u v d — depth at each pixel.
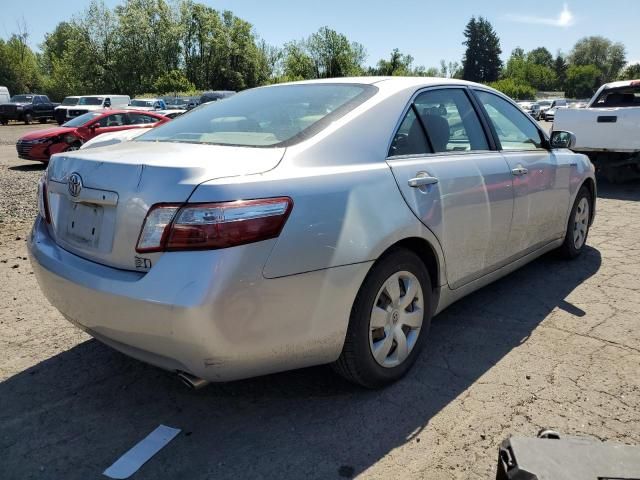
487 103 3.88
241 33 76.06
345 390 2.94
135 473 2.33
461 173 3.23
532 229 4.10
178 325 2.14
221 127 3.02
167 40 65.44
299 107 3.04
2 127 35.09
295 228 2.32
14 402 2.87
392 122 2.98
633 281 4.62
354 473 2.31
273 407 2.80
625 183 9.89
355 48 71.31
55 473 2.33
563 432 2.56
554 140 4.55
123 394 2.95
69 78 67.44
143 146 2.84
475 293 4.38
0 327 3.77
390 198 2.73
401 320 2.93
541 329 3.69
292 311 2.35
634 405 2.79
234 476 2.30
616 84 9.91
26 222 7.11
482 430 2.59
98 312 2.39
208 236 2.15
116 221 2.37
